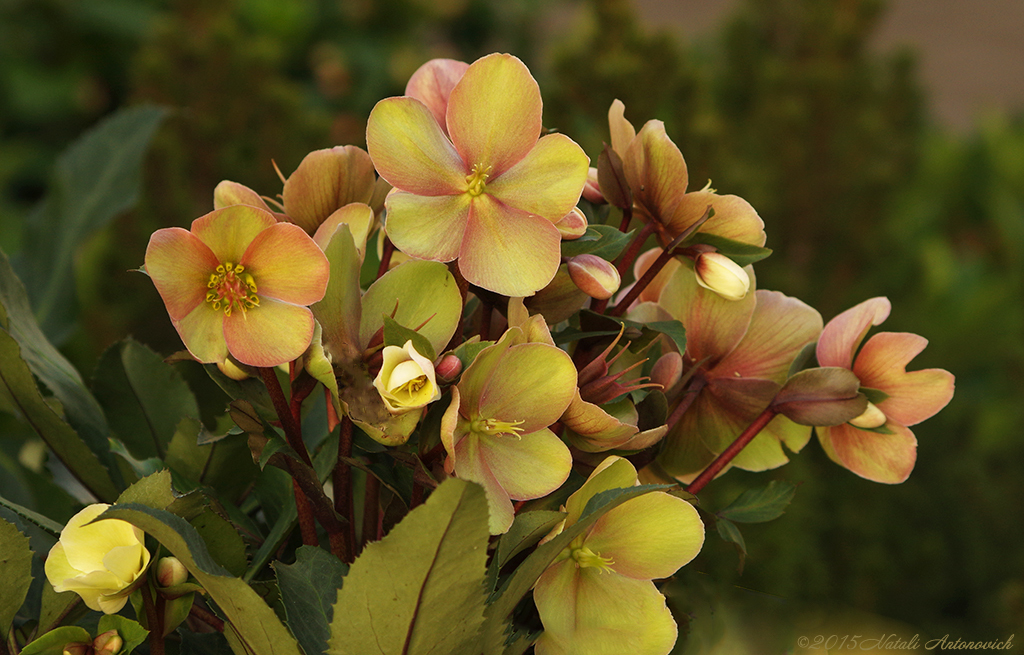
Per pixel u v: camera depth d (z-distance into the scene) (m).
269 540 0.77
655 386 0.78
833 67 2.02
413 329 0.74
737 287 0.78
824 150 2.01
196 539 0.70
